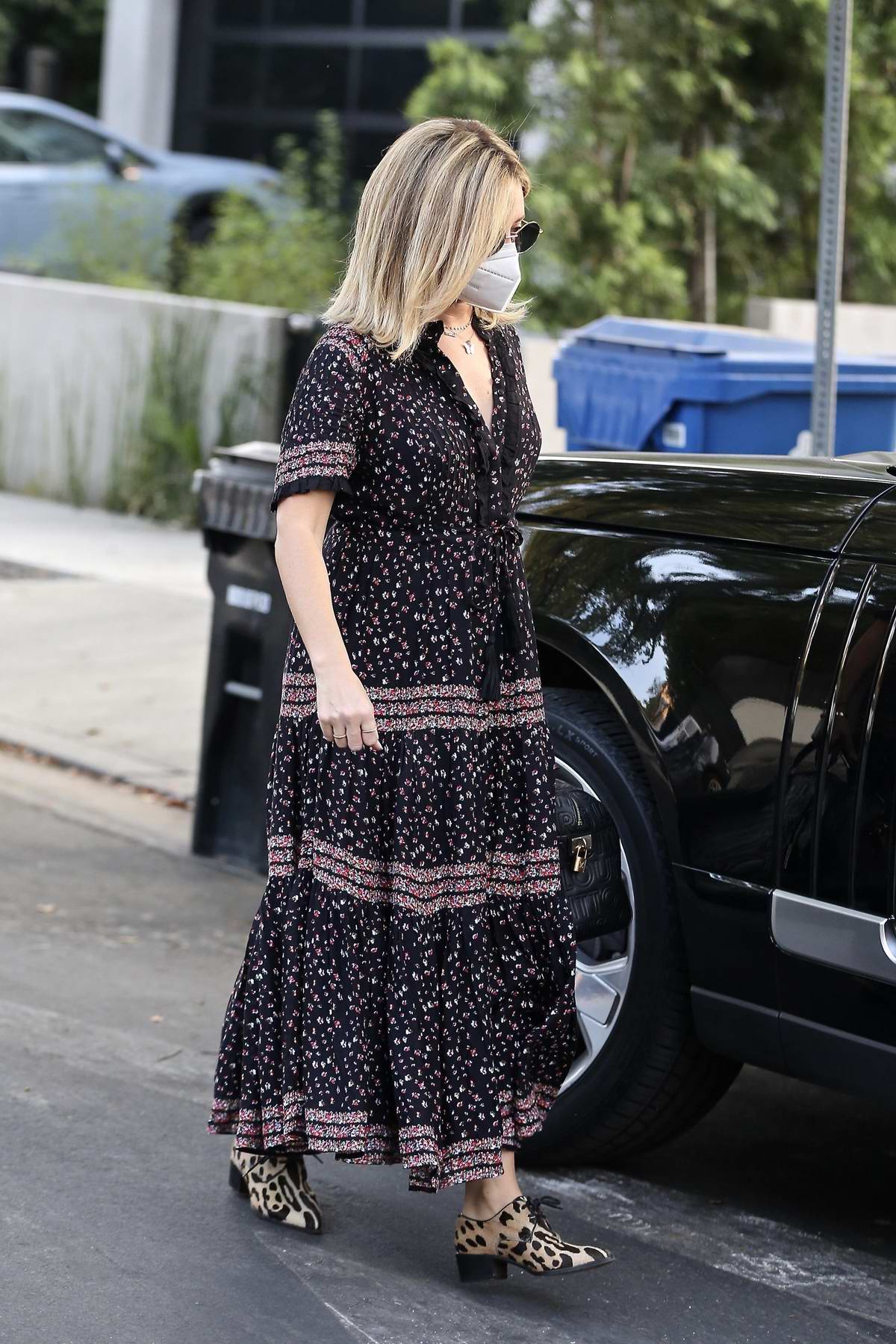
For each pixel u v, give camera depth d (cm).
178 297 1514
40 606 1146
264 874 712
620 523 448
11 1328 369
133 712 928
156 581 1235
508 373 384
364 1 2400
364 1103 378
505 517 380
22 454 1598
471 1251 395
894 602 388
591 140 1524
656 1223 439
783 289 1716
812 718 395
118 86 2553
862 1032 387
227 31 2514
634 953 435
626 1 1514
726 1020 414
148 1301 384
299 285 1599
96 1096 493
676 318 1562
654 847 428
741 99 1560
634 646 430
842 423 808
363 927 378
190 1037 542
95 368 1534
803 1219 445
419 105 1554
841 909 386
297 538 363
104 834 757
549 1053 392
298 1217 421
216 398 1461
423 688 373
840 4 686
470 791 377
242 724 711
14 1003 561
